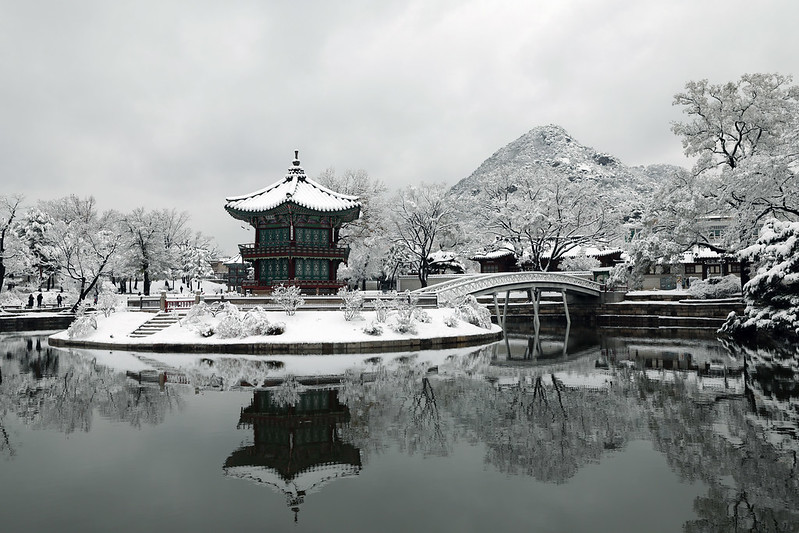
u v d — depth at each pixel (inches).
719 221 3169.3
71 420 737.0
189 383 1006.4
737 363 1279.5
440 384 1016.2
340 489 494.9
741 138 2331.4
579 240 3329.2
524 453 598.2
